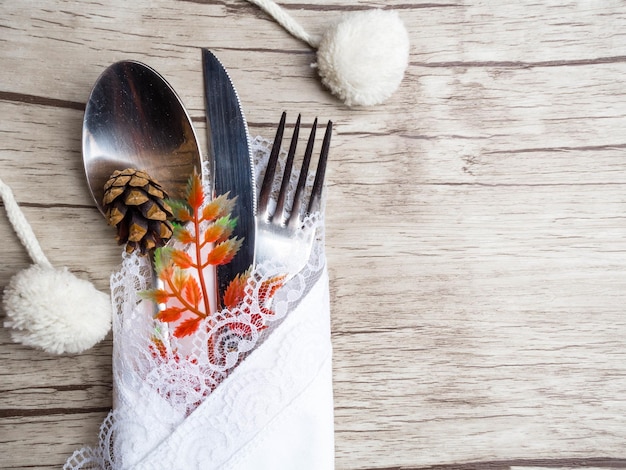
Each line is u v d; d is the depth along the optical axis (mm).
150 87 250
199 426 225
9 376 253
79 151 261
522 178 281
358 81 252
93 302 235
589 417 279
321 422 232
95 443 255
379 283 273
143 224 230
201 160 252
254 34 271
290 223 244
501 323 278
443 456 274
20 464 253
